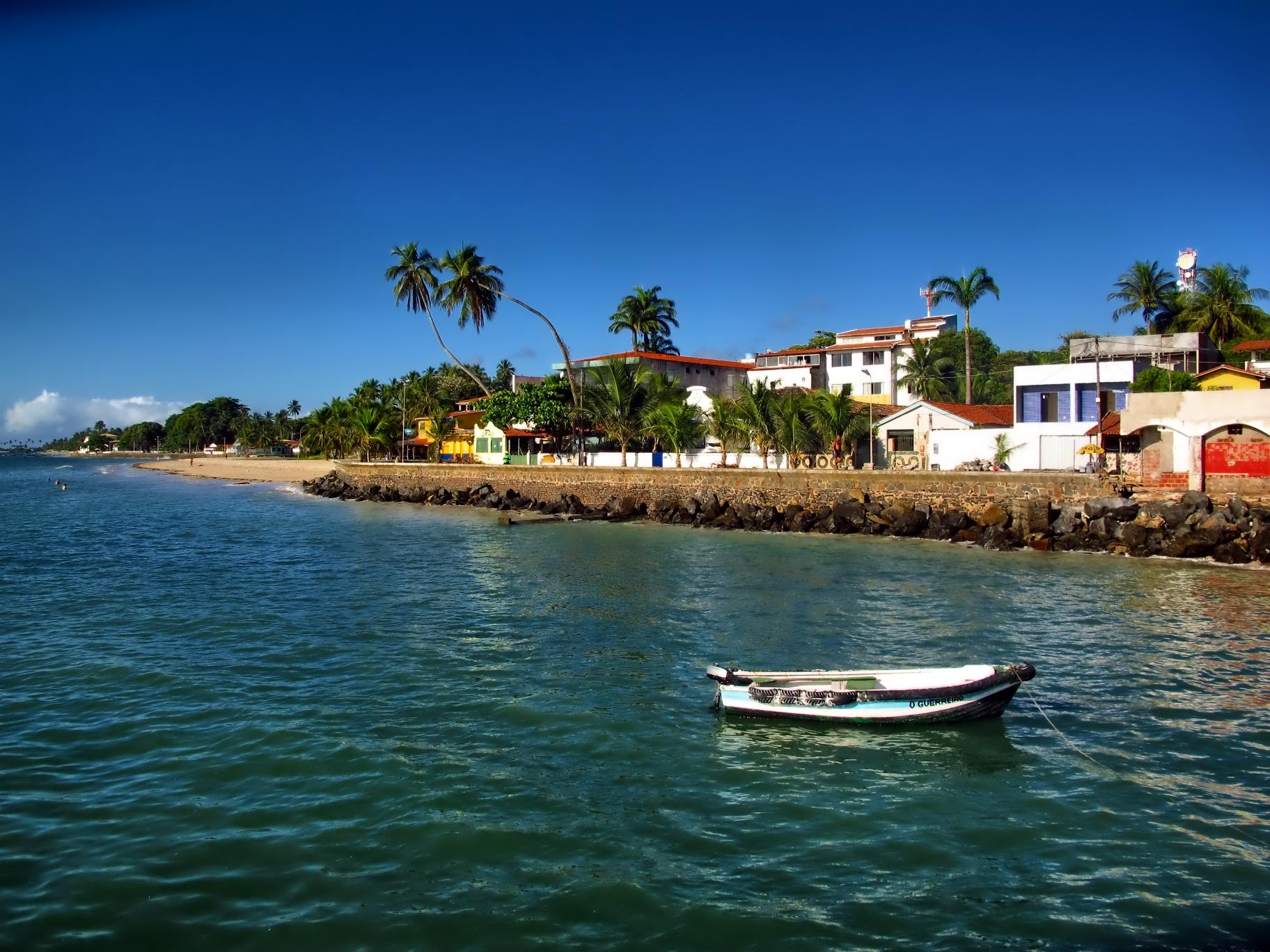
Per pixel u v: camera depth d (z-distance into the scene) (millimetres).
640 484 57094
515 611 24797
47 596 27766
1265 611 24062
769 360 82750
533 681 17969
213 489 95375
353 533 47188
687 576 30719
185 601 26688
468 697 16922
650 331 95438
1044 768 13586
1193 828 11609
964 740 14719
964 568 31812
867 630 22125
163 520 56812
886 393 76562
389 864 10719
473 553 37750
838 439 54312
